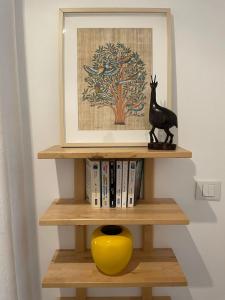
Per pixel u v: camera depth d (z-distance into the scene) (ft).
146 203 3.23
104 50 3.12
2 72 2.81
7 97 2.92
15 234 3.16
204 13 3.18
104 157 2.69
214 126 3.33
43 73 3.23
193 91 3.27
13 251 2.80
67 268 3.07
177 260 3.37
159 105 3.04
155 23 3.10
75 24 3.10
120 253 2.79
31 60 3.21
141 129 3.20
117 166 3.00
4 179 2.64
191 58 3.23
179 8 3.18
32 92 3.25
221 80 3.26
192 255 3.54
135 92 3.16
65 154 2.67
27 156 3.34
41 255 3.50
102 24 3.10
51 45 3.19
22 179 3.27
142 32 3.11
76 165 3.30
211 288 3.60
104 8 3.06
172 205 3.15
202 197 3.44
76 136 3.18
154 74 3.13
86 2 3.17
